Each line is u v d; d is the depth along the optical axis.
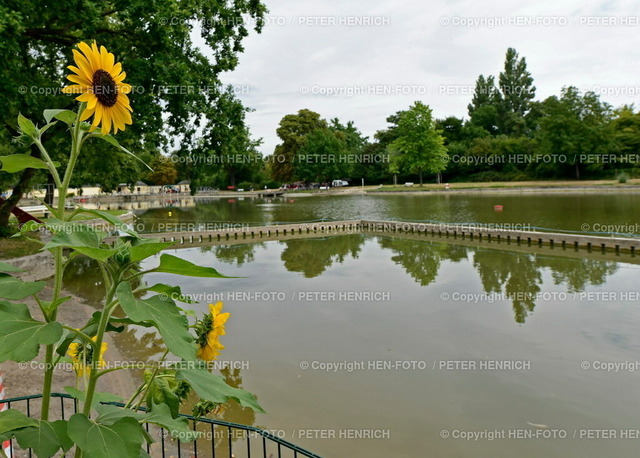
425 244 19.48
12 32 9.09
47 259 12.52
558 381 6.29
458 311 9.57
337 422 5.34
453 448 4.79
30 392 5.57
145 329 8.62
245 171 72.31
